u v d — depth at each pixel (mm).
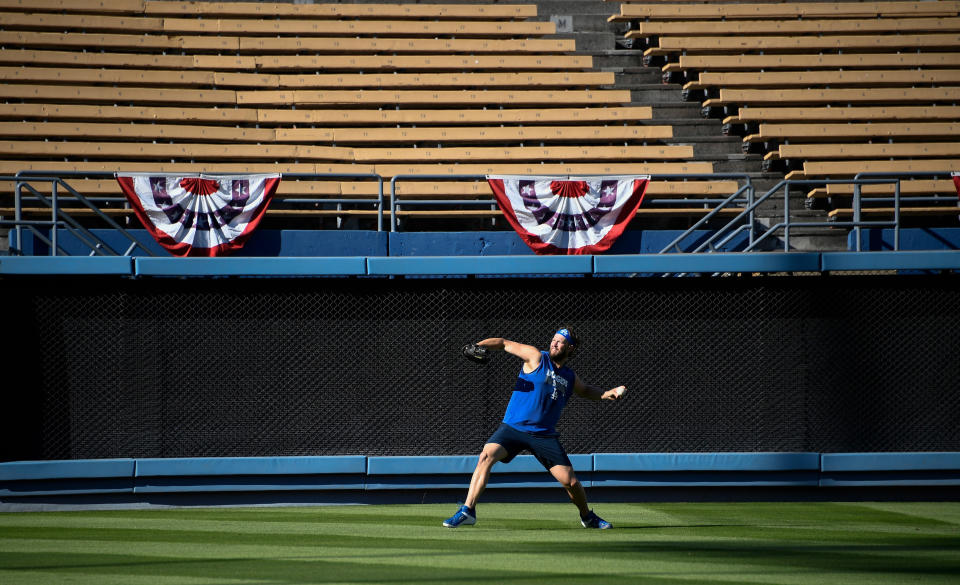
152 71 64500
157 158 57188
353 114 62375
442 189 54500
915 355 34500
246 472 32938
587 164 58719
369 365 34062
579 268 34406
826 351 34469
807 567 20422
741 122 61719
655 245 47094
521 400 25516
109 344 33062
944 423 34375
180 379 33406
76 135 57562
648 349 34406
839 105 63906
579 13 76562
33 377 32531
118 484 32500
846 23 72188
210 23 70500
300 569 19766
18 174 40719
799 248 51469
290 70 67812
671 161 59719
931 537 25141
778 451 34156
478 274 34656
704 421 34375
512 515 29891
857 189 44219
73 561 20953
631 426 34344
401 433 34031
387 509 32062
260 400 33688
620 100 65062
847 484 34062
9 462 31625
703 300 34531
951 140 60625
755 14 74500
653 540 24094
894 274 37531
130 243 45625
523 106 65188
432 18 74500
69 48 66625
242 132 59844
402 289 34188
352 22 72062
